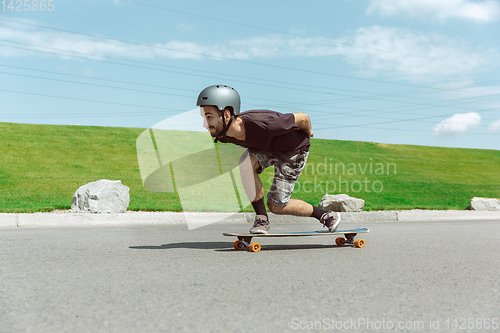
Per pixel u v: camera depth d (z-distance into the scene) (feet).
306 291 8.57
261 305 7.54
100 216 26.73
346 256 13.11
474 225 27.84
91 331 6.17
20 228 22.90
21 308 7.28
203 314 6.98
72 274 10.09
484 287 9.24
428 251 14.57
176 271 10.49
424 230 23.36
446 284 9.45
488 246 16.22
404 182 67.72
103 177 50.90
